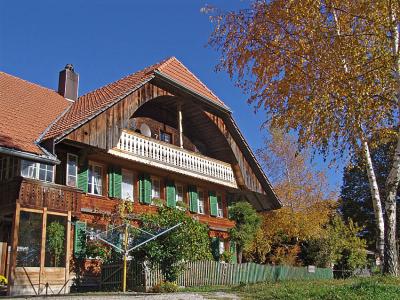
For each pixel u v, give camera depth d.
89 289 18.64
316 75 15.35
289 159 36.31
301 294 12.12
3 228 17.64
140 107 23.98
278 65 16.08
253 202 30.17
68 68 25.73
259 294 12.84
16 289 15.34
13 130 18.05
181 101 24.56
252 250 31.89
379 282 13.00
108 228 19.14
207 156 27.45
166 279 18.11
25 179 16.25
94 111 19.22
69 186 17.98
